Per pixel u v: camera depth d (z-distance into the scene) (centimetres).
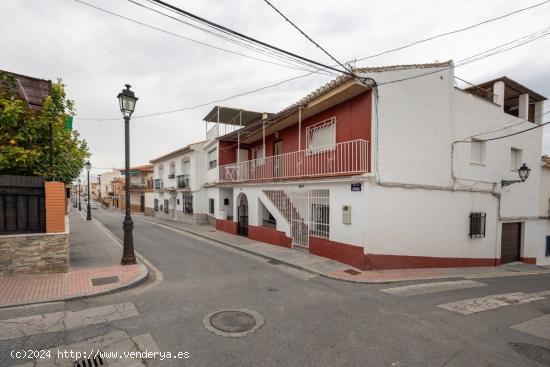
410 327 445
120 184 4303
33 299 514
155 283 648
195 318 459
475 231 1021
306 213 1038
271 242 1180
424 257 893
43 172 749
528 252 1263
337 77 844
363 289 649
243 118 1781
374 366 338
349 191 843
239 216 1485
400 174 850
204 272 754
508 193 1162
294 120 1181
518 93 1262
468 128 1018
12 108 664
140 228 1761
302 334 415
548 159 1397
